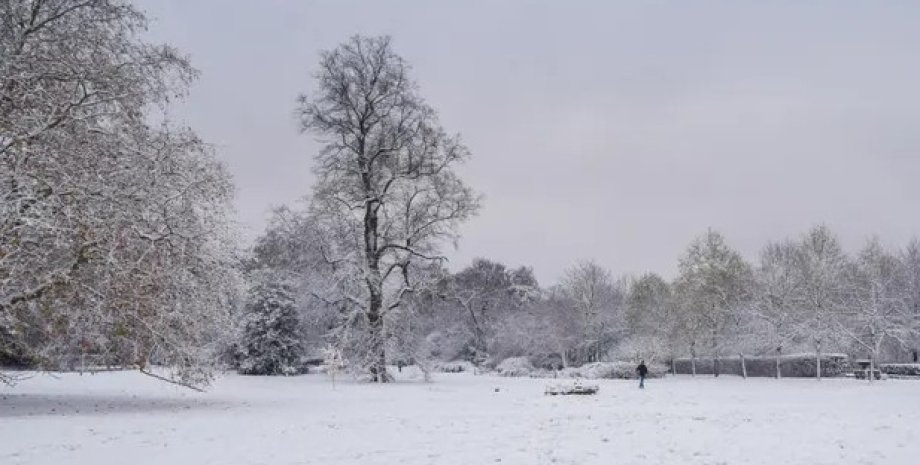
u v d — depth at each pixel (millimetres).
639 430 15016
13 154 18203
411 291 39438
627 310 67250
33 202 17953
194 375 21141
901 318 44312
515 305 75250
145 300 19438
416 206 39781
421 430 15414
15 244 17766
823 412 18562
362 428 15789
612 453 12148
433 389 31969
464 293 45188
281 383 36594
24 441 13477
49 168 18484
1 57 18672
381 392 29484
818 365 43031
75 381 34969
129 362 20453
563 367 65812
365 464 11273
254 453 12344
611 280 72188
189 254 20719
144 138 21266
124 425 16062
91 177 19141
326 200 37812
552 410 20672
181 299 20266
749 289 53406
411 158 39250
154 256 19688
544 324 67625
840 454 11570
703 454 11914
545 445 13086
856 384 36344
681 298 55312
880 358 51812
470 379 43219
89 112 20188
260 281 42531
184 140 21625
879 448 12000
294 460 11664
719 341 52875
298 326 49125
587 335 67000
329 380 39688
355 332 38375
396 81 39438
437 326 69125
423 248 39594
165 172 20750
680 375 55062
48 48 19953
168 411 19703
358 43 39312
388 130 39375
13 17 19844
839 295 46438
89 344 19781
